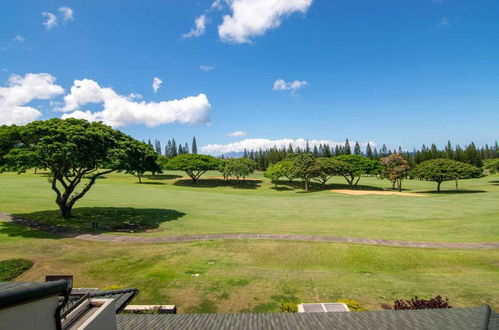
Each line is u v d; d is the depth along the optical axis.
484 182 98.69
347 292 15.53
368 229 30.08
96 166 33.28
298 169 79.62
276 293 15.48
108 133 30.78
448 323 8.33
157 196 57.31
